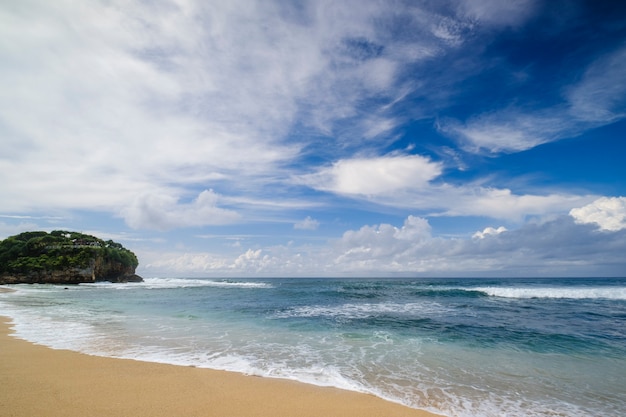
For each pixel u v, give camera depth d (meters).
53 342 10.92
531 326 14.91
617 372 8.35
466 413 5.87
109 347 10.30
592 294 29.83
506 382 7.54
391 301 27.52
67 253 60.19
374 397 6.50
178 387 6.75
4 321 15.38
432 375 7.96
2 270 57.53
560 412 6.00
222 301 27.42
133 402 5.88
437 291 36.44
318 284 66.25
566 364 9.02
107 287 52.62
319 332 13.34
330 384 7.20
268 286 57.19
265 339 11.88
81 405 5.66
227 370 8.05
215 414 5.48
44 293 35.78
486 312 19.95
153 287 53.69
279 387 6.93
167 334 12.62
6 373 7.45
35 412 5.29
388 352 10.14
